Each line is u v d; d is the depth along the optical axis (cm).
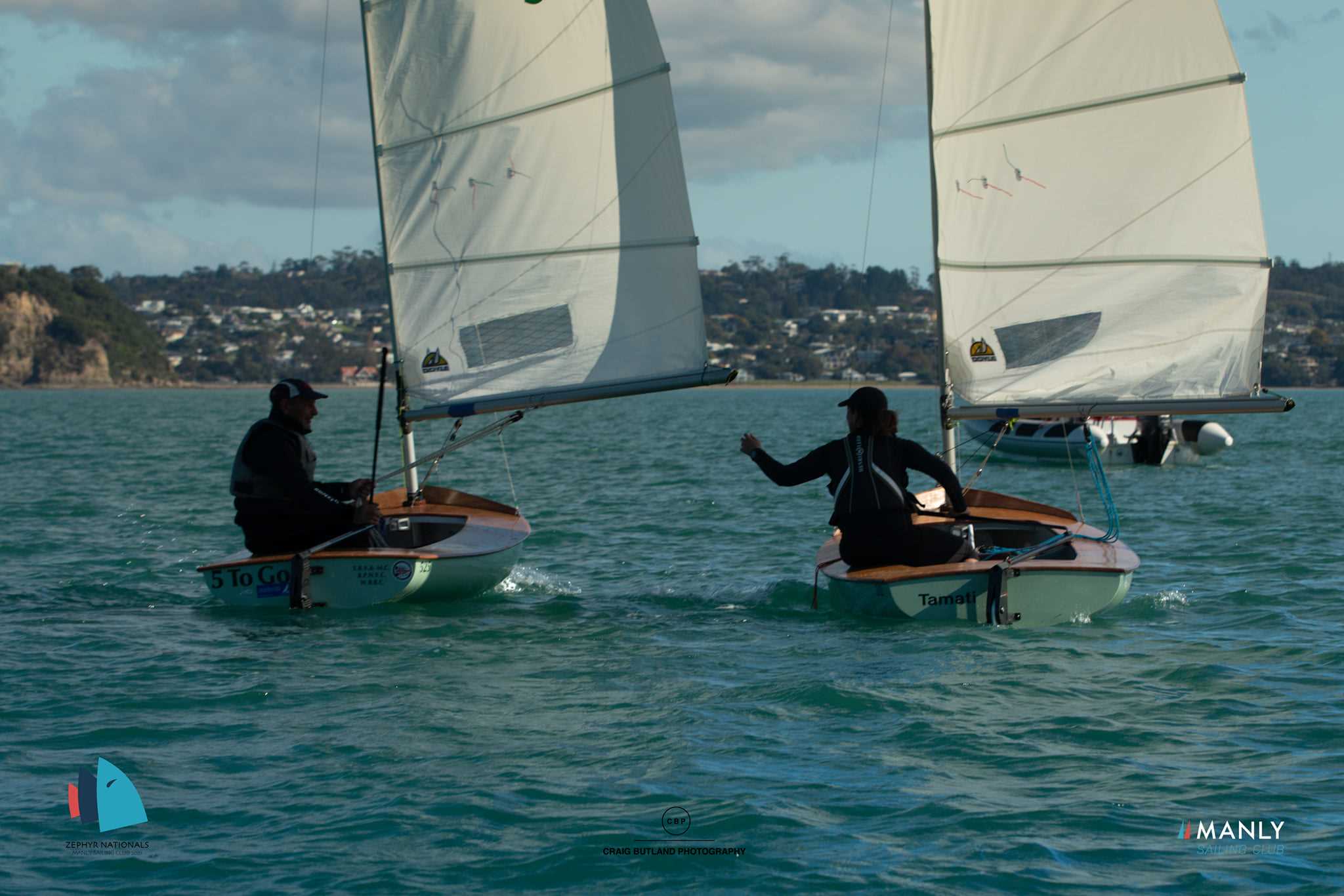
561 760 1167
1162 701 1341
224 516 3192
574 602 1964
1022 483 4406
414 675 1476
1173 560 2362
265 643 1641
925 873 920
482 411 2100
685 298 2067
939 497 2073
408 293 2133
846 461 1744
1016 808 1040
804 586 2066
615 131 2075
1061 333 2108
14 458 5538
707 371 2028
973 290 2105
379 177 2122
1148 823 1006
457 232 2122
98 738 1237
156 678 1461
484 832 999
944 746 1196
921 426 10144
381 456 5966
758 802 1056
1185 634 1669
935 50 2077
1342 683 1405
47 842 984
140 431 8819
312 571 1850
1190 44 2039
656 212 2070
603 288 2100
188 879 919
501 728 1266
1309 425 9831
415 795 1077
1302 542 2562
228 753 1190
